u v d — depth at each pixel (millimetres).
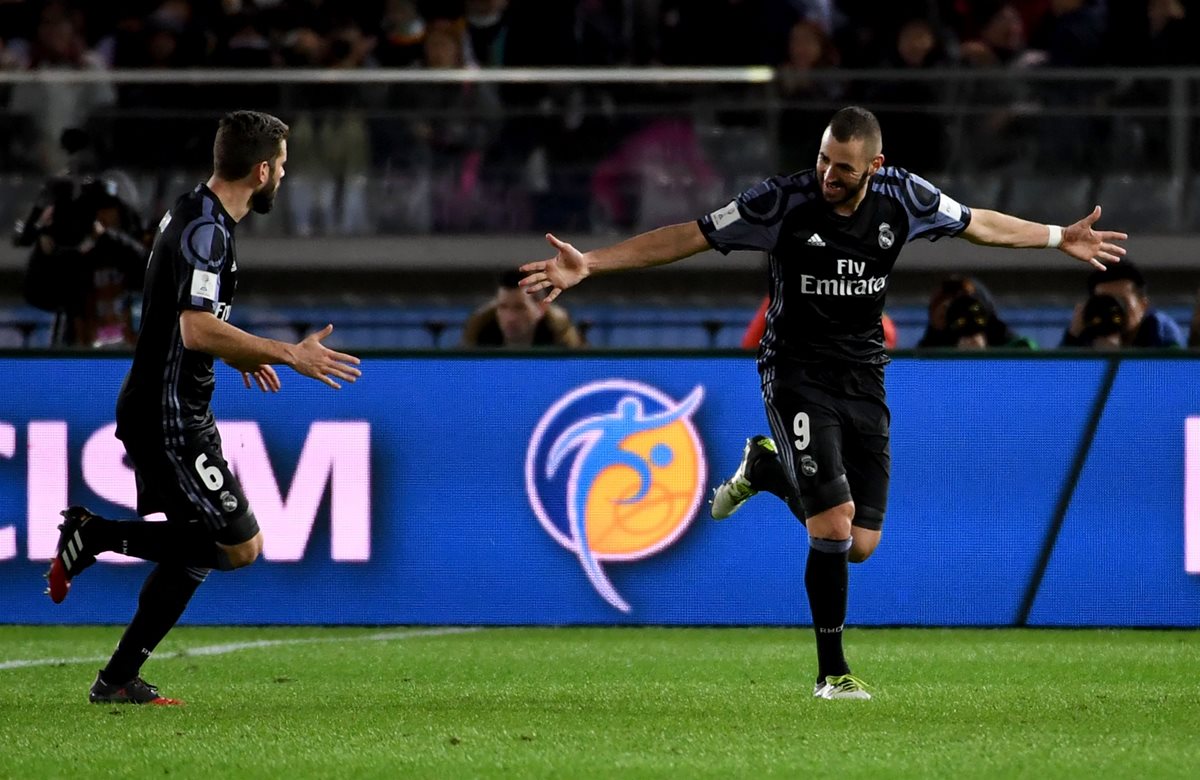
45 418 28844
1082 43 46656
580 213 46312
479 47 48156
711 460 28891
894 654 25594
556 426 29047
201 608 29219
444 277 46250
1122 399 28938
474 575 29094
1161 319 31594
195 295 18078
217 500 18812
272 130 18625
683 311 44531
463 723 17953
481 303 45188
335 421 29047
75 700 19891
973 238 20141
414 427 29062
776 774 14695
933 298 32156
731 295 46125
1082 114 45438
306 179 46469
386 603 29109
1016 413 29000
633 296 46125
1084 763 15305
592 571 29078
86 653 25812
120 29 47969
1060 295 46312
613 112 46188
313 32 48469
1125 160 45562
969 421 29031
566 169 46219
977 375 28984
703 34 47375
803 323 19781
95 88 45781
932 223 19844
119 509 28750
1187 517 28922
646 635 28547
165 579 19281
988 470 29031
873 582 29094
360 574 29109
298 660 24750
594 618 29047
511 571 29094
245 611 29188
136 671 19547
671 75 45938
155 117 45750
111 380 28797
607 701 19891
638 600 29016
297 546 29109
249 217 46531
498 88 46312
